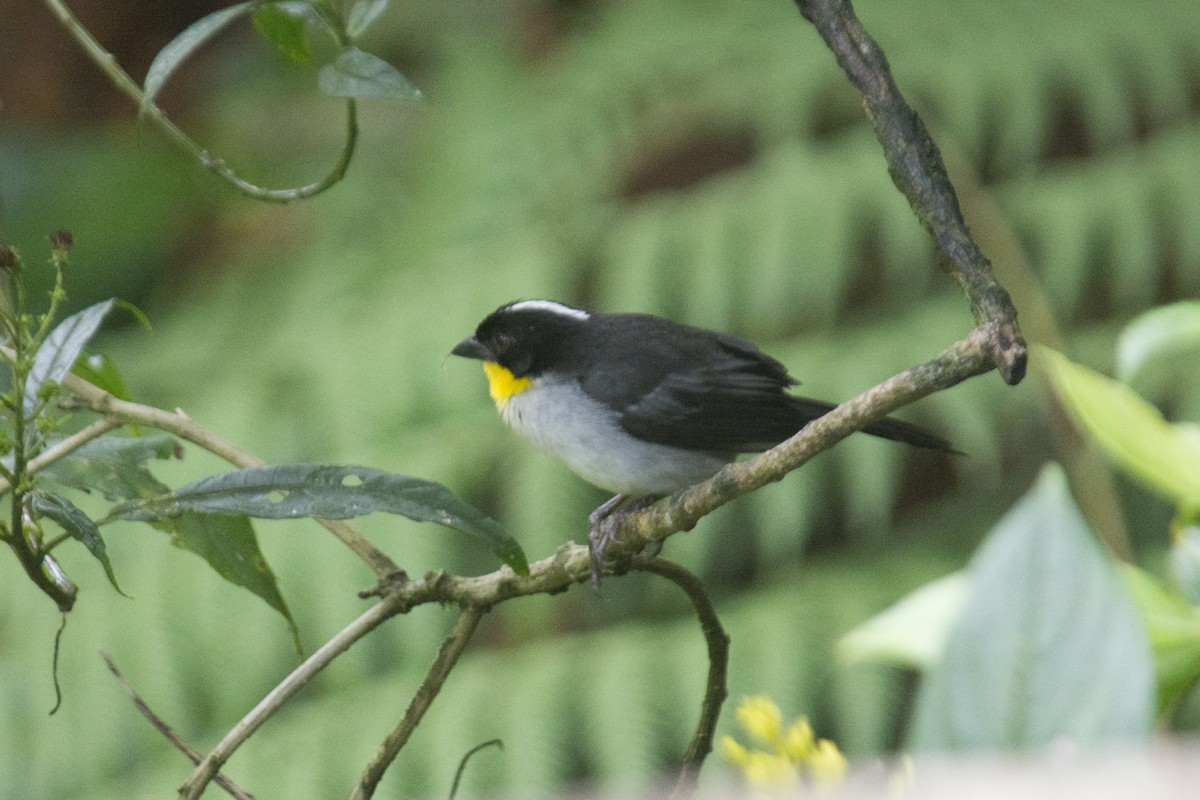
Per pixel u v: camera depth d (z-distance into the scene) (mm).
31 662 10234
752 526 11125
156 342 12391
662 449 7852
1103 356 10258
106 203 12969
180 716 10023
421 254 12172
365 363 11305
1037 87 11773
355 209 12914
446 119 13164
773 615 9930
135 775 9945
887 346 10734
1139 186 11031
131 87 4996
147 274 13055
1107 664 2789
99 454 4688
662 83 12664
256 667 10133
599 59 13039
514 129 12711
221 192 13156
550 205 12188
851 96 12461
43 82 13359
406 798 9445
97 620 10328
